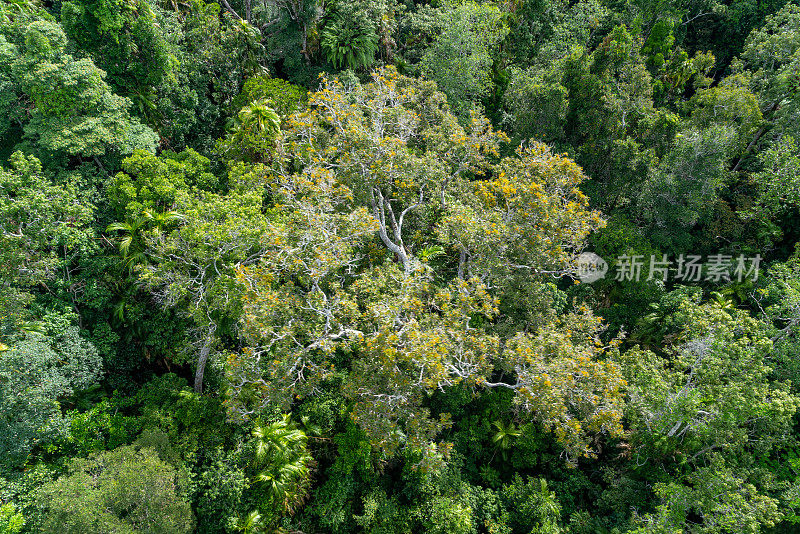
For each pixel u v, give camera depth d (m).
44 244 15.48
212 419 16.39
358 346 14.78
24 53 17.70
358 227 15.88
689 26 43.06
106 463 13.20
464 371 14.52
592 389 14.73
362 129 18.11
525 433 19.17
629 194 27.42
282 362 13.26
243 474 14.80
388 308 13.73
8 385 13.10
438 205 20.05
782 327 22.91
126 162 18.27
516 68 32.25
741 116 27.55
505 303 18.50
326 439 17.23
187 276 15.88
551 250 16.94
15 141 19.02
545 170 18.16
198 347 17.52
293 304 14.58
